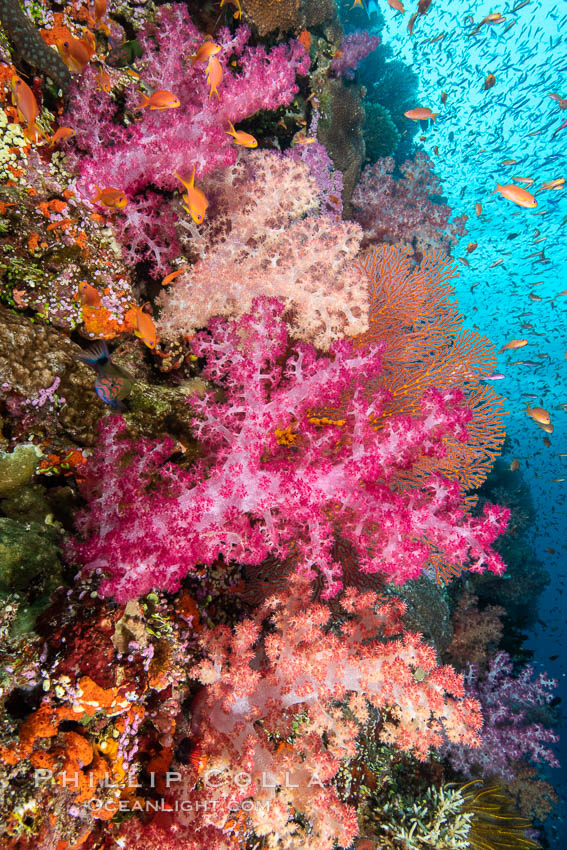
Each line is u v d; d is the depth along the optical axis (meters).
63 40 3.36
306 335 3.87
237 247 3.70
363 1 11.67
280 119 5.25
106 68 3.67
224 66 3.90
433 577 5.40
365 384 4.03
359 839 4.08
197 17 4.41
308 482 2.90
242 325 3.02
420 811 4.33
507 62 11.84
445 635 5.56
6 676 1.91
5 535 2.34
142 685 2.45
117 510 2.71
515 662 8.65
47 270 3.07
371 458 2.87
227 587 3.61
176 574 2.68
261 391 2.92
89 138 3.38
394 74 10.83
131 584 2.41
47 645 2.06
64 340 2.93
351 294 3.89
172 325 3.54
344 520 3.21
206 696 2.97
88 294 3.02
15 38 3.04
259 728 3.03
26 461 2.56
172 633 2.91
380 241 7.19
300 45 4.82
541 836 7.70
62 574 2.47
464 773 5.77
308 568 3.01
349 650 3.17
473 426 4.42
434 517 2.97
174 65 3.72
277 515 3.07
